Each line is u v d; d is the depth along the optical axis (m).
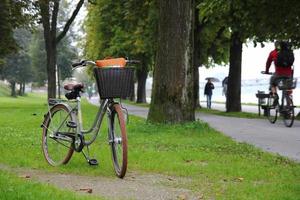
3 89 115.62
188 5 14.02
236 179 6.98
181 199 5.79
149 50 29.08
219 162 8.38
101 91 7.15
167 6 14.02
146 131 12.98
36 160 8.54
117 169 7.17
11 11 32.31
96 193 6.05
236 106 25.81
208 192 6.14
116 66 7.20
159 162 8.25
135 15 27.95
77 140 7.85
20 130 13.88
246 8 19.23
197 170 7.60
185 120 13.92
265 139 11.65
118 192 6.14
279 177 7.05
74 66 7.29
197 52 28.89
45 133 8.42
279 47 16.17
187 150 9.77
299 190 6.14
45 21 34.78
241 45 25.88
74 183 6.66
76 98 7.97
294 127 14.77
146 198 5.84
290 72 15.23
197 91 29.91
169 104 13.95
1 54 33.59
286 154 9.29
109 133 7.37
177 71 13.95
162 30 14.10
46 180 6.84
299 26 19.50
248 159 8.67
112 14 34.16
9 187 5.73
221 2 19.42
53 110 8.30
